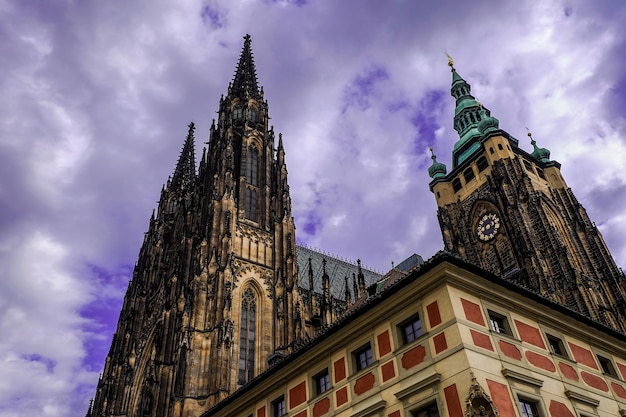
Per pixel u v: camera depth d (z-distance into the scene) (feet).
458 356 116.16
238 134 397.39
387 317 137.90
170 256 390.63
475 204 414.62
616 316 330.75
